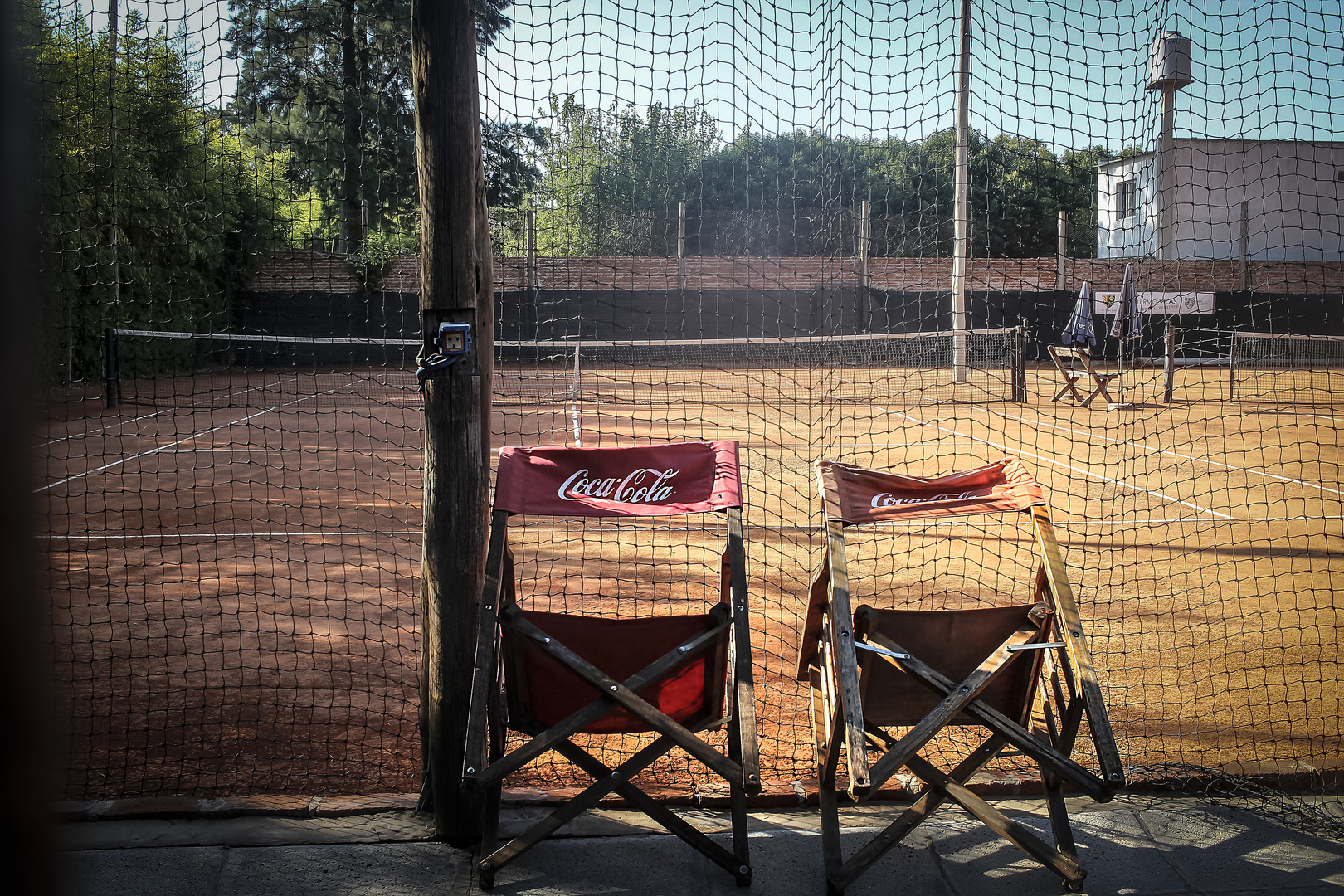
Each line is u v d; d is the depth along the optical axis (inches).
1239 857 126.4
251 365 844.6
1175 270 665.0
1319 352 984.3
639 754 120.8
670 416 647.1
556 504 129.5
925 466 449.7
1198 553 298.4
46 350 32.6
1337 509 364.8
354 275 678.5
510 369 1016.9
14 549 30.2
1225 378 928.9
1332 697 183.8
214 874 120.7
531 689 130.7
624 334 1080.2
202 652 193.8
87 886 116.9
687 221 1054.4
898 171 677.3
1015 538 322.7
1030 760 157.1
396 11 343.9
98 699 175.6
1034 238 969.5
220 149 265.7
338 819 135.6
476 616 129.1
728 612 128.5
